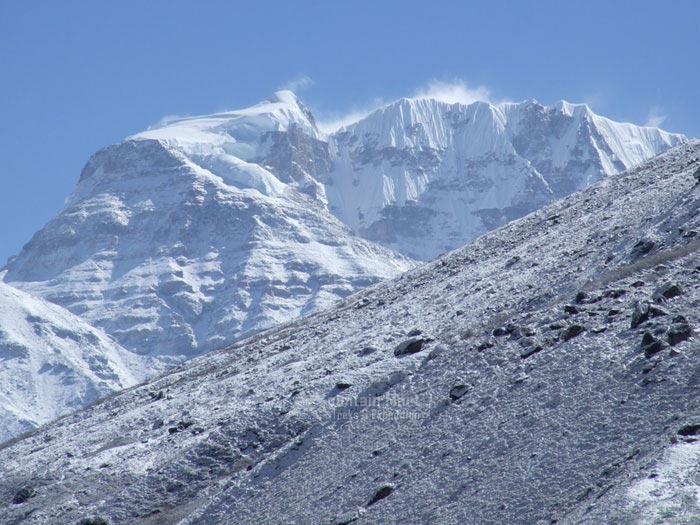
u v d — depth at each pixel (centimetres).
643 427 5784
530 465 6066
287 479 8150
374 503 6844
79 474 11225
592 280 10056
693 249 9012
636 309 7344
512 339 8531
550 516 5412
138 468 10781
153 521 9062
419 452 7225
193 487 9612
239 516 7994
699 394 5809
